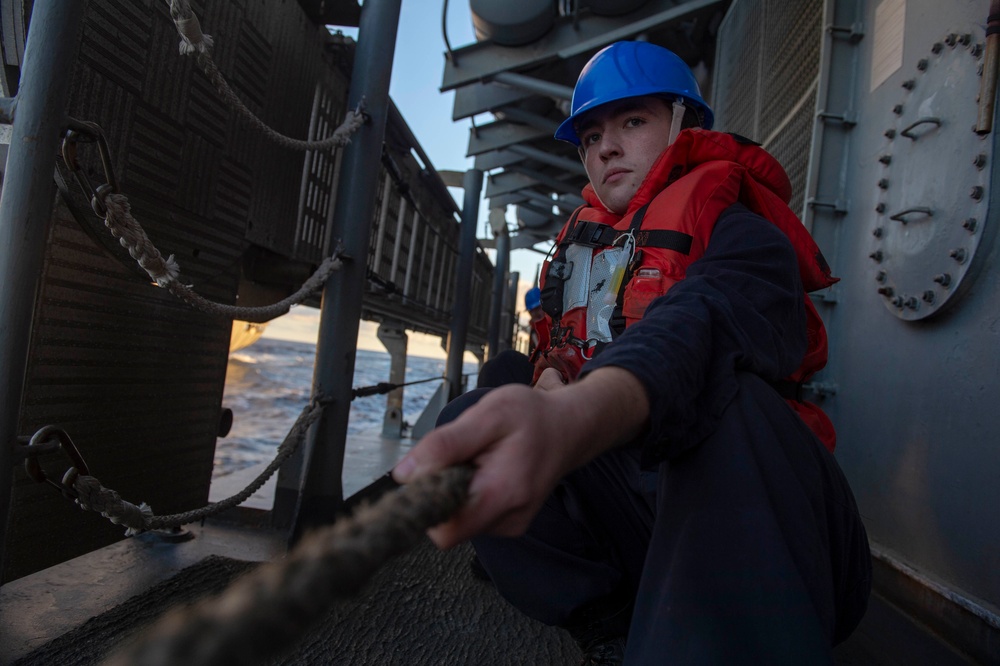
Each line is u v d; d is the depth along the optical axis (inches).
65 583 66.0
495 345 354.6
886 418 85.8
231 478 121.8
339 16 104.6
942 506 71.6
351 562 10.4
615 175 53.6
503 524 17.1
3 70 49.1
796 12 126.8
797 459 31.0
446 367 250.2
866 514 89.4
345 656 54.4
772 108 138.4
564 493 46.1
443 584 74.7
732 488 27.8
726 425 29.1
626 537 45.6
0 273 40.5
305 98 104.7
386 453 185.2
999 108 65.8
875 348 90.0
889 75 92.5
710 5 170.2
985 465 64.7
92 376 61.5
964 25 73.7
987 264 66.7
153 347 71.3
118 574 69.6
